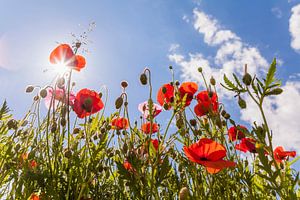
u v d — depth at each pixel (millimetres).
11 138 612
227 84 417
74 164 524
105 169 583
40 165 527
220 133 551
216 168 454
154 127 620
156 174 483
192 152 468
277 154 584
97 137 600
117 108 583
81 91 605
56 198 488
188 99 599
